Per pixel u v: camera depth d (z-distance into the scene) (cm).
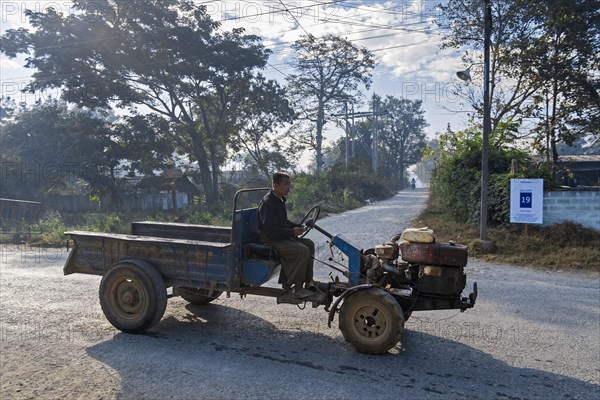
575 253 1106
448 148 1797
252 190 574
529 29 1727
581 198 1291
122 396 405
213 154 3472
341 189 3475
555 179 1483
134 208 3412
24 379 440
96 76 2938
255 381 438
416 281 547
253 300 739
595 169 2731
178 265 571
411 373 464
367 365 483
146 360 488
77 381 436
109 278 579
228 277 545
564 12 1645
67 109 3641
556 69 1700
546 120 1839
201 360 489
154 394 409
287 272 548
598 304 734
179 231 705
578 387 438
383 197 4234
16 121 3550
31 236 1656
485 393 421
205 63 3117
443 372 467
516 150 1577
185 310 681
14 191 3275
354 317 514
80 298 743
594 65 1711
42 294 769
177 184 3791
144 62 2923
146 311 560
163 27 2922
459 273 525
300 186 3134
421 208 2609
